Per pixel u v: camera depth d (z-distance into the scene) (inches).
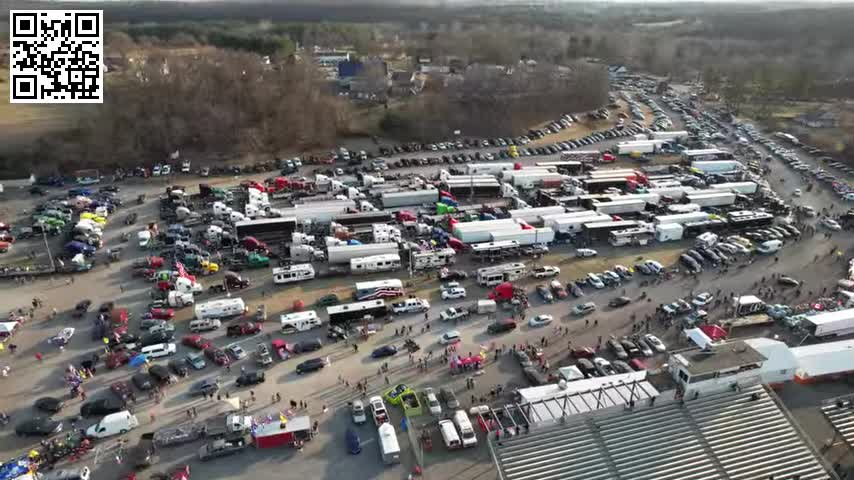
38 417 2159.2
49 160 5009.8
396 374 2445.9
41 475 1877.5
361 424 2159.2
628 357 2556.6
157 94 5866.1
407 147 5959.6
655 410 2117.4
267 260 3427.7
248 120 6225.4
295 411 2217.0
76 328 2760.8
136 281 3221.0
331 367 2491.4
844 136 6284.5
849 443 2098.9
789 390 2373.3
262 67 6884.8
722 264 3486.7
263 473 1939.0
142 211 4202.8
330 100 6491.1
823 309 2950.3
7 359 2513.5
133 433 2101.4
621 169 5315.0
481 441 2086.6
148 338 2637.8
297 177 4977.9
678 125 7076.8
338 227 3814.0
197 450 2026.3
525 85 7440.9
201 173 5017.2
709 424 2098.9
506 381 2405.3
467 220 4050.2
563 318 2888.8
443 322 2844.5
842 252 3661.4
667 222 3922.2
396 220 4092.0
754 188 4677.7
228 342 2664.9
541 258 3572.8
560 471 1927.9
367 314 2812.5
